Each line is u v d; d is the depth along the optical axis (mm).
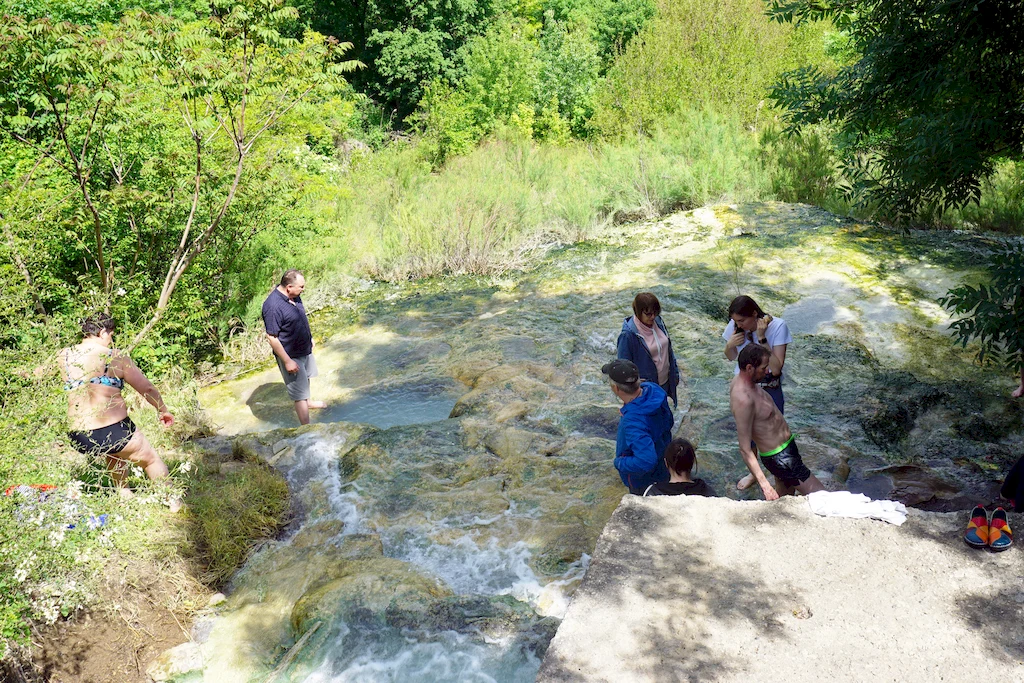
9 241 7254
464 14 23422
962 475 6133
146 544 5199
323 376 9078
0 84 8156
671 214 13484
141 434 5578
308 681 4344
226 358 9898
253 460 6699
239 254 10438
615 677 3078
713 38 17234
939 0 6578
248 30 8547
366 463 6602
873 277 9984
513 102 19156
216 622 4984
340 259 12203
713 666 3105
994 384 7582
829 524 3887
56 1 12430
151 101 8711
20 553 4332
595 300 10273
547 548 5395
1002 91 6625
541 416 7434
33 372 5305
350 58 24453
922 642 3162
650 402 5039
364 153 17203
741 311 5523
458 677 4324
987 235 11523
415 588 4977
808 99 7926
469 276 12078
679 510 4074
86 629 4691
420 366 9086
